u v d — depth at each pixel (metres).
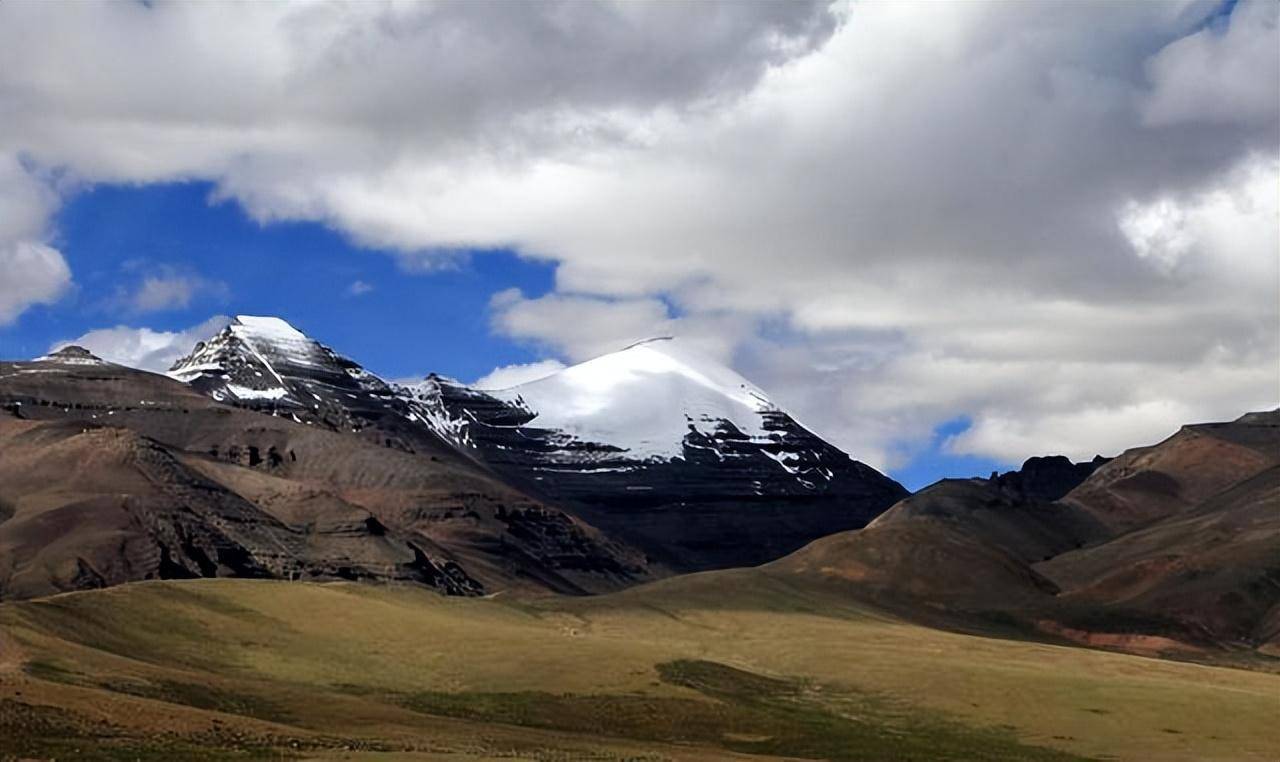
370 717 171.50
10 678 148.12
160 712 142.75
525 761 136.25
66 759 118.38
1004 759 174.88
